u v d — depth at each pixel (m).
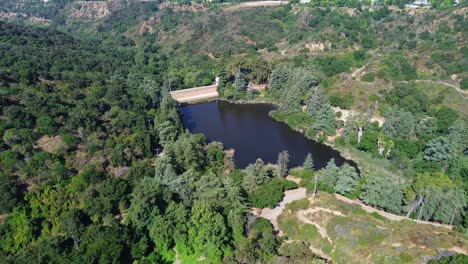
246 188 102.19
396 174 117.06
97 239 81.56
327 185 104.19
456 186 99.44
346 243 82.25
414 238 79.88
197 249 85.12
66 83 142.62
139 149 117.56
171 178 99.12
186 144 113.75
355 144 134.62
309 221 91.56
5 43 169.88
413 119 132.88
